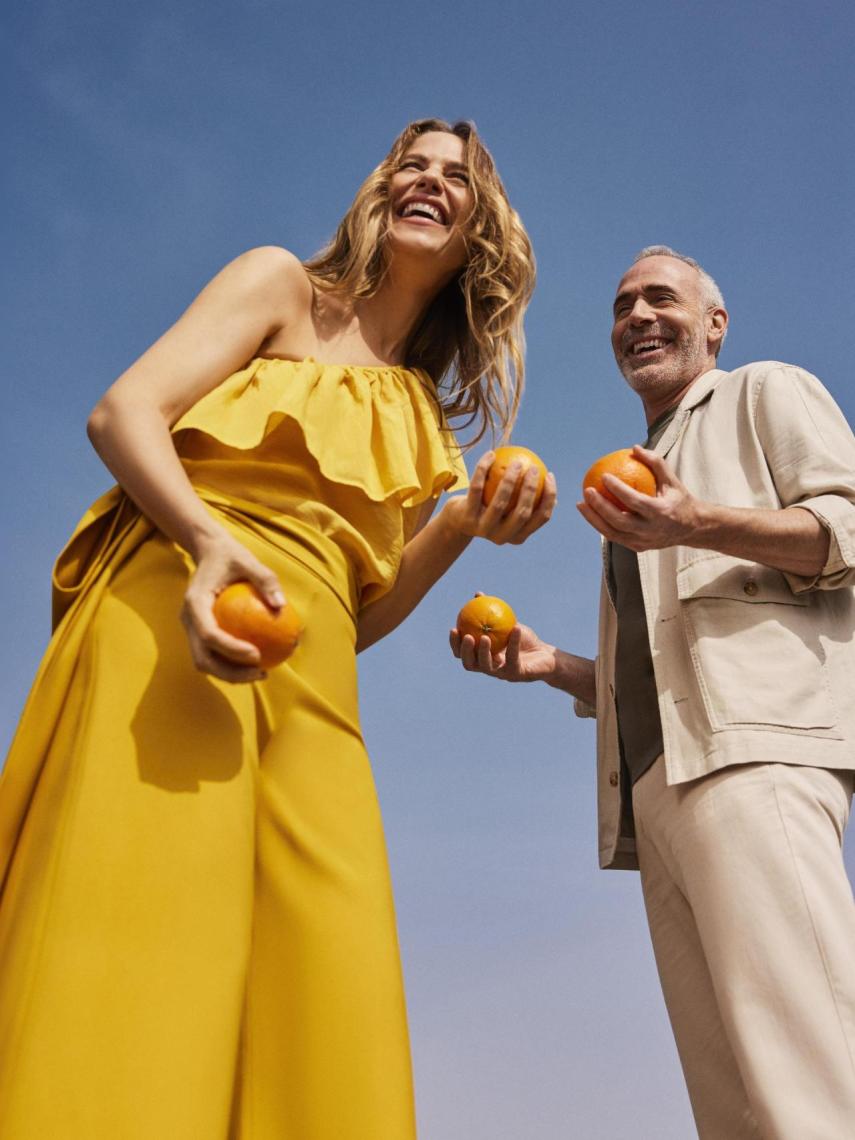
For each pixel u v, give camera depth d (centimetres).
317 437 225
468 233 270
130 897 177
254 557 190
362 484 225
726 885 292
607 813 354
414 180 268
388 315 261
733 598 319
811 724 305
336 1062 188
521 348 280
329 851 201
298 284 243
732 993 283
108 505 214
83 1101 165
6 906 185
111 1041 169
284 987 194
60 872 177
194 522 194
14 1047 167
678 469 348
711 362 392
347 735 212
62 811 182
